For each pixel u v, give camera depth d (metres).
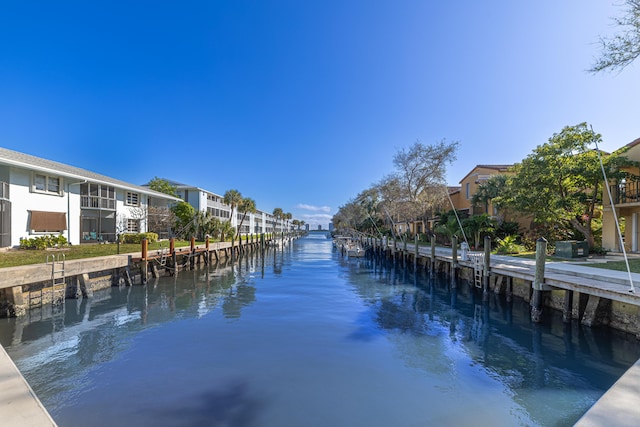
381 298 15.38
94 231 27.77
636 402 4.00
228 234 45.41
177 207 38.22
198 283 19.45
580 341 9.24
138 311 12.65
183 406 5.91
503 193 24.88
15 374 4.68
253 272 25.02
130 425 5.36
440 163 34.00
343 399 6.18
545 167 19.67
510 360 8.02
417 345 9.04
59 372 7.30
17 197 19.61
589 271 11.91
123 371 7.33
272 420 5.49
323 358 8.05
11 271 10.85
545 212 19.84
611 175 17.53
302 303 14.12
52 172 20.89
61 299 13.20
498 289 14.68
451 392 6.45
